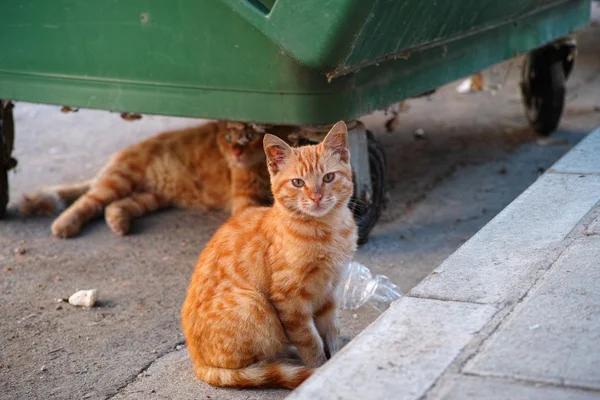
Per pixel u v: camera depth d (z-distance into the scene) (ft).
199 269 6.15
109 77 7.04
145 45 6.87
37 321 6.74
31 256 7.53
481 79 10.66
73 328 6.66
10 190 8.66
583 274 5.85
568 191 6.71
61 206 8.23
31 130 10.16
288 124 6.73
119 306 6.88
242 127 7.53
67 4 6.98
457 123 9.77
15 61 7.29
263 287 6.04
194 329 6.05
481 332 5.56
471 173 8.56
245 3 6.34
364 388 5.32
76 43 7.05
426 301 5.78
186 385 6.06
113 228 7.81
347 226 6.14
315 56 6.35
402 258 7.26
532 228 6.33
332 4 6.23
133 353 6.40
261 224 6.13
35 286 7.14
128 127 10.16
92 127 10.23
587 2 8.86
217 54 6.73
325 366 5.46
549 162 8.67
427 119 9.93
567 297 5.71
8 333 6.63
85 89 7.13
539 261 6.01
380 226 7.72
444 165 8.75
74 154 9.49
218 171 8.09
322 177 6.04
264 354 6.04
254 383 5.95
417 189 8.31
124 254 7.53
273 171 6.14
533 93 9.04
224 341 5.97
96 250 7.60
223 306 5.98
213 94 6.81
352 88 6.75
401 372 5.38
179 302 6.89
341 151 6.15
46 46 7.15
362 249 7.39
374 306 6.70
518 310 5.66
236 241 6.11
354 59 6.50
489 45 7.76
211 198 8.18
